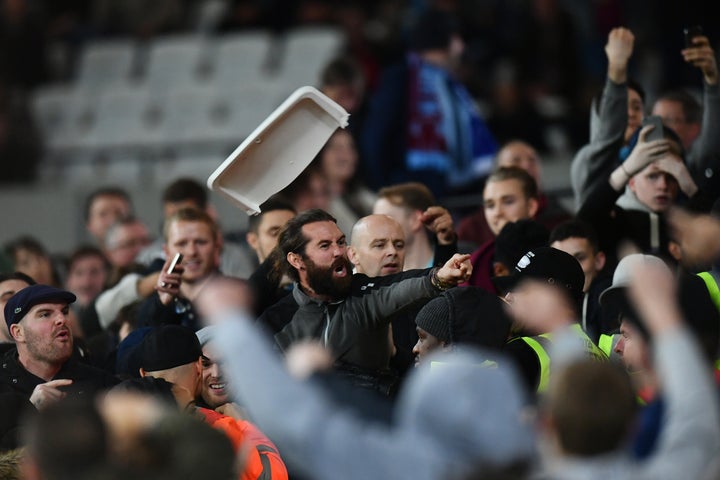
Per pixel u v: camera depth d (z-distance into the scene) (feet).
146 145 180.45
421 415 49.06
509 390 49.29
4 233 164.76
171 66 188.03
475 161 128.47
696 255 64.28
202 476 52.90
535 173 111.14
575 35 169.37
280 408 50.24
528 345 69.31
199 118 181.68
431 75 128.47
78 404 51.90
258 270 80.33
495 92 160.35
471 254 89.45
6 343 88.02
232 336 50.93
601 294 76.79
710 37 161.27
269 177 80.64
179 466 52.75
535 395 67.82
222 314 51.44
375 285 75.20
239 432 73.15
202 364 80.07
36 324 82.07
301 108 79.97
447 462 48.83
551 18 167.63
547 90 165.17
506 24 168.35
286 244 75.66
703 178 91.76
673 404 50.03
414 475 48.96
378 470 49.29
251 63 185.37
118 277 107.76
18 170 176.14
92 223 128.26
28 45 186.19
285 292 86.43
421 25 128.36
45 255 116.57
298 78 182.50
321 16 186.09
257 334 51.31
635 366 63.62
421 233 92.63
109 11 195.31
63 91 187.11
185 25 193.36
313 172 119.44
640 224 90.48
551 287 66.90
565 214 108.88
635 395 62.28
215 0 194.18
